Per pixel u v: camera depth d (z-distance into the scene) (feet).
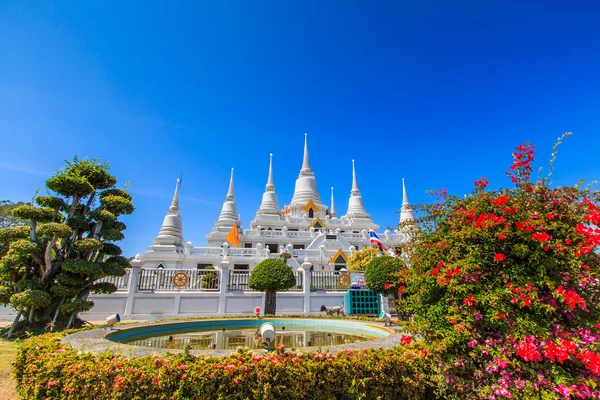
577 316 15.44
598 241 14.55
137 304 53.98
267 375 14.98
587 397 13.85
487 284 16.38
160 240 124.26
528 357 14.19
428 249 19.02
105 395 14.89
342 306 62.85
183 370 14.90
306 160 178.70
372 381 15.97
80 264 42.47
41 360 17.10
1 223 92.94
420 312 18.43
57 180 43.60
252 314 57.93
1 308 52.49
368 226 147.84
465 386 16.16
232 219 144.87
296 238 129.39
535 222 15.62
